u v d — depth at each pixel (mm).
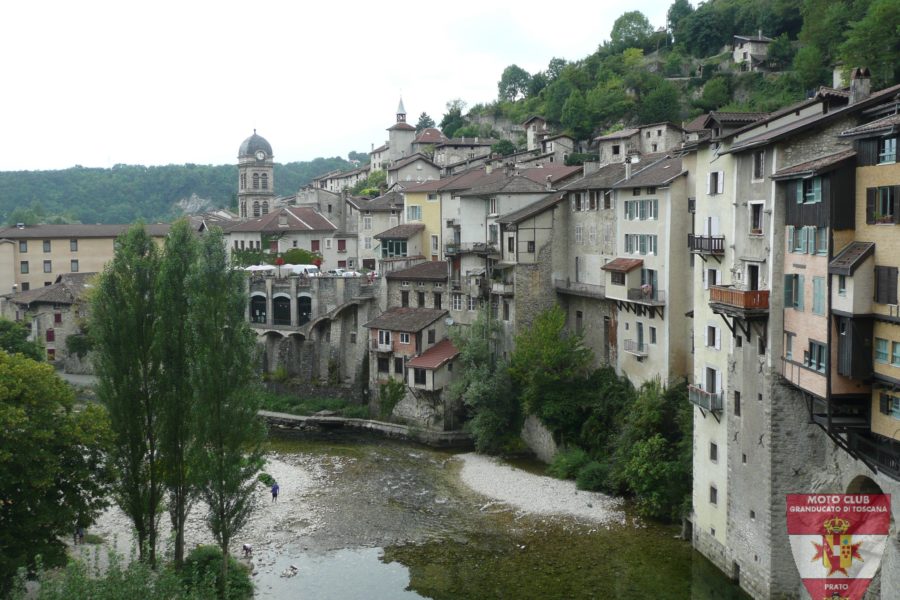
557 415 63656
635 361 62344
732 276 41438
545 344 66188
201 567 44250
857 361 31656
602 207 66750
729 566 42156
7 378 38094
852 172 32500
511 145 153000
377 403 80375
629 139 113188
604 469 57500
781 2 142875
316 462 68000
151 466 43156
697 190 46438
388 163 172625
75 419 40438
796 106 39156
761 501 38812
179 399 42844
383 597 42750
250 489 42625
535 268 71500
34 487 37219
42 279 129875
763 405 38438
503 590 43000
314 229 112750
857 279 31328
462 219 81125
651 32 177500
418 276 82250
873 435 32469
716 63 140375
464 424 73125
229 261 43438
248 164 147250
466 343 72312
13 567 35625
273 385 91000
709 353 44125
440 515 54531
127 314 42531
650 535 49062
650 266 59719
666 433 53781
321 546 49750
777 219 37156
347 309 87250
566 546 48094
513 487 59281
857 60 86562
